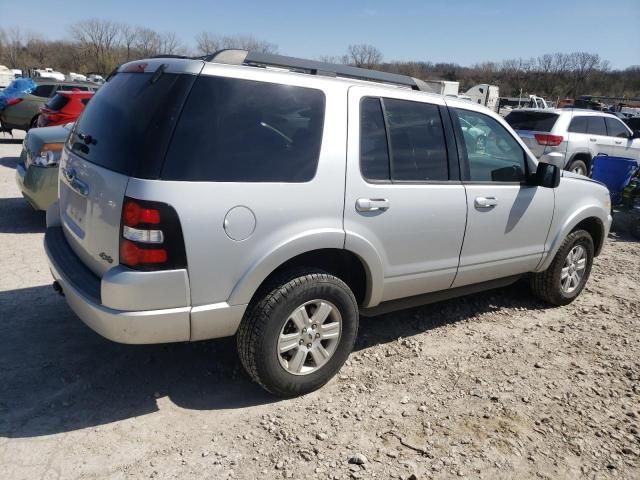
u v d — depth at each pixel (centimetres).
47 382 337
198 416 314
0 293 459
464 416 331
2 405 311
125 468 270
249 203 292
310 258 340
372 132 347
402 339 428
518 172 443
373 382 362
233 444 292
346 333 343
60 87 1482
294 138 312
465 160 401
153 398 328
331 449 293
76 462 271
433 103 387
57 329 402
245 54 317
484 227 414
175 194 271
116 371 354
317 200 316
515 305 519
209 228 280
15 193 852
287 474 272
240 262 294
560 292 511
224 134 289
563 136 1119
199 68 288
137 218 268
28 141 659
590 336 460
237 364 370
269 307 306
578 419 337
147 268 272
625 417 342
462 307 503
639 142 1252
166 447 287
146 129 278
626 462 301
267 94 306
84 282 303
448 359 402
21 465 266
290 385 327
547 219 466
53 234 369
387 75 381
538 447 307
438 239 385
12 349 371
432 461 290
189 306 286
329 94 330
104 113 323
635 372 400
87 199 303
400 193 355
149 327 279
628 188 906
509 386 369
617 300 557
